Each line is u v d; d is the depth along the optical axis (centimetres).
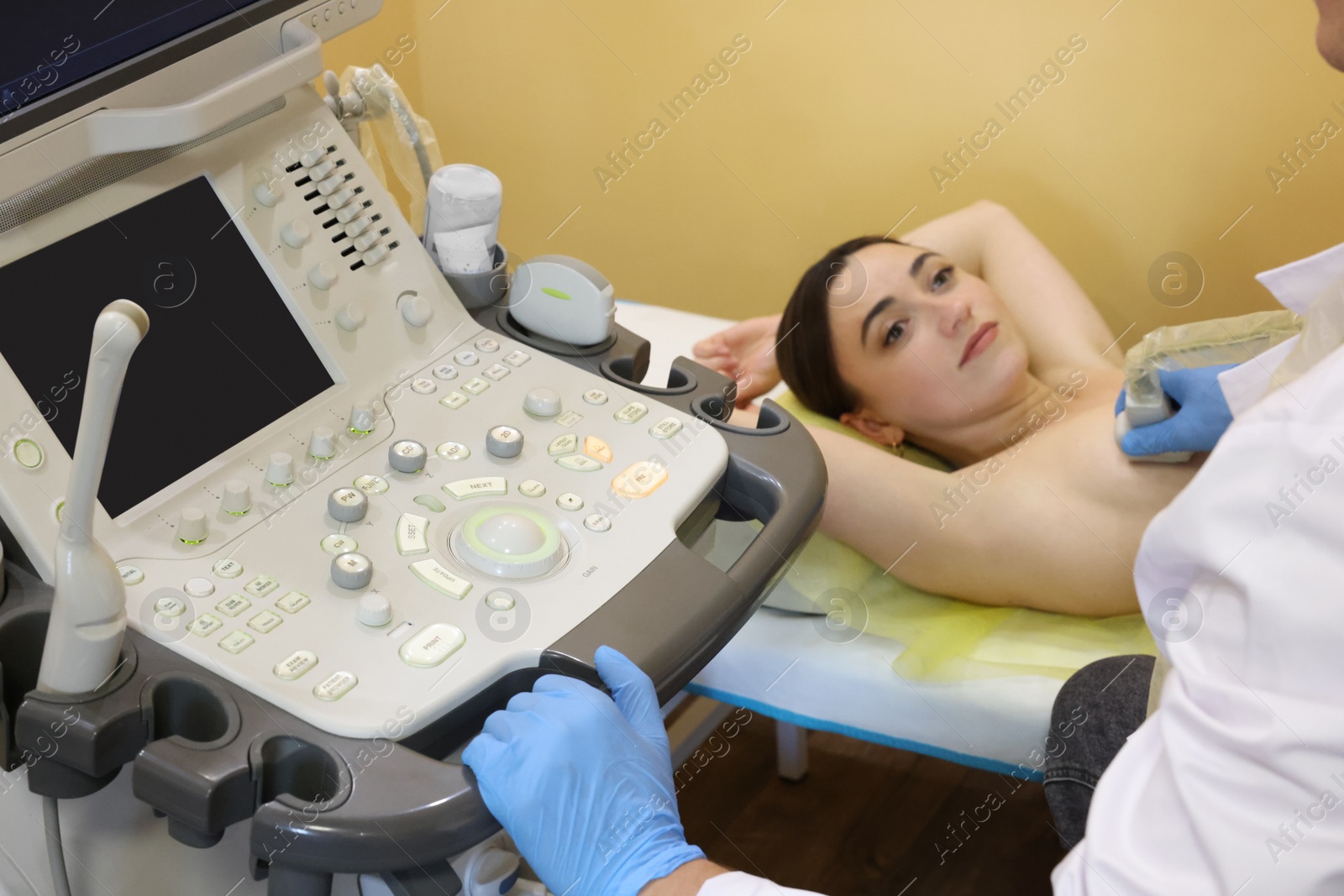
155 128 80
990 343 180
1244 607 65
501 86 236
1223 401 138
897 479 155
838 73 216
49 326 79
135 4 81
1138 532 149
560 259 105
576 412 99
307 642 75
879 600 151
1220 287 217
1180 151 207
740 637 141
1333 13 82
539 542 85
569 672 79
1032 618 149
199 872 85
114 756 70
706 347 191
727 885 76
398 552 83
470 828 70
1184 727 68
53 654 69
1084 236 221
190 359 86
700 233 241
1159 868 68
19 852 84
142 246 85
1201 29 196
